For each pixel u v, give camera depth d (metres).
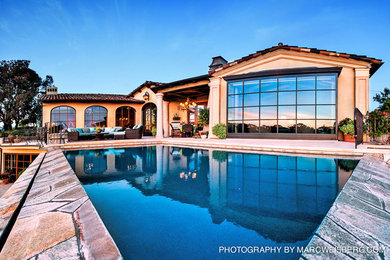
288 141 7.34
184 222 1.64
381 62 6.85
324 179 2.91
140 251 1.24
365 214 1.65
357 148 4.82
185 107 13.16
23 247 1.15
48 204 1.85
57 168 3.60
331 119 7.55
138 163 4.28
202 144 7.36
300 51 7.84
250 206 1.96
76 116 13.85
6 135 15.81
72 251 1.10
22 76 26.12
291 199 2.14
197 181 2.86
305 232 1.46
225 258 1.17
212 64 12.15
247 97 8.82
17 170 10.45
